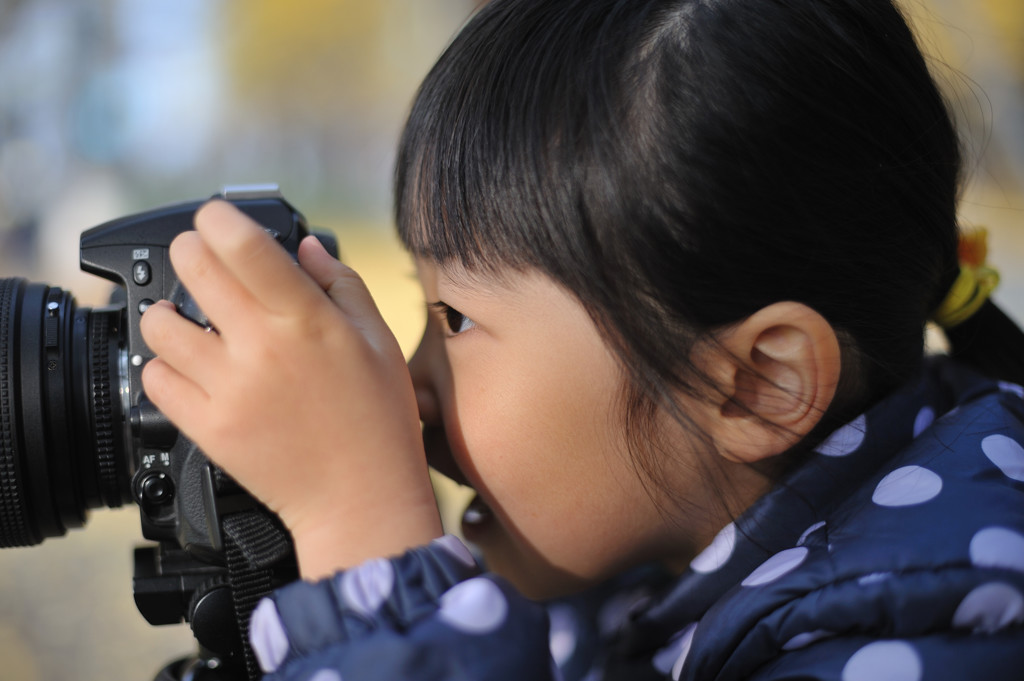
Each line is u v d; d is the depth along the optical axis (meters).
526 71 0.94
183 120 7.68
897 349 1.01
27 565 2.67
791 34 0.92
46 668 2.23
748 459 0.96
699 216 0.89
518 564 1.06
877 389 1.02
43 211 6.33
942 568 0.81
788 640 0.83
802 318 0.92
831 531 0.90
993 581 0.80
